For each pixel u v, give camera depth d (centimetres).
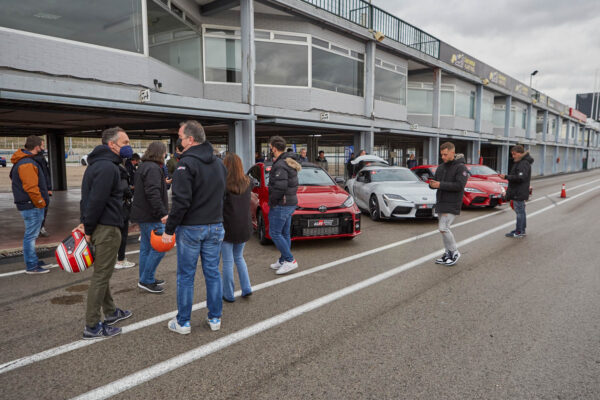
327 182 769
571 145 4403
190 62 1102
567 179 2773
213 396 248
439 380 265
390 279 484
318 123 1290
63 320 364
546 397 246
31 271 505
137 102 805
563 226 845
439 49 1883
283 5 1112
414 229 820
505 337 327
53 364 286
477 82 2247
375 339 325
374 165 1119
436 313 378
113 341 322
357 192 1052
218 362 289
